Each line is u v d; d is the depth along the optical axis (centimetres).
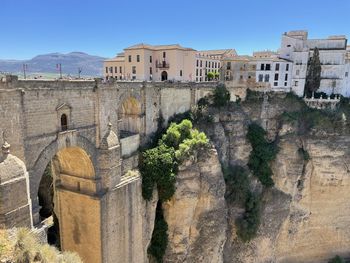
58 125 2809
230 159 5472
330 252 6075
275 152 5697
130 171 3816
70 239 3572
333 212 5966
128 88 3788
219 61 8662
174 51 7100
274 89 6888
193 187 4144
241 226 4894
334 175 5803
